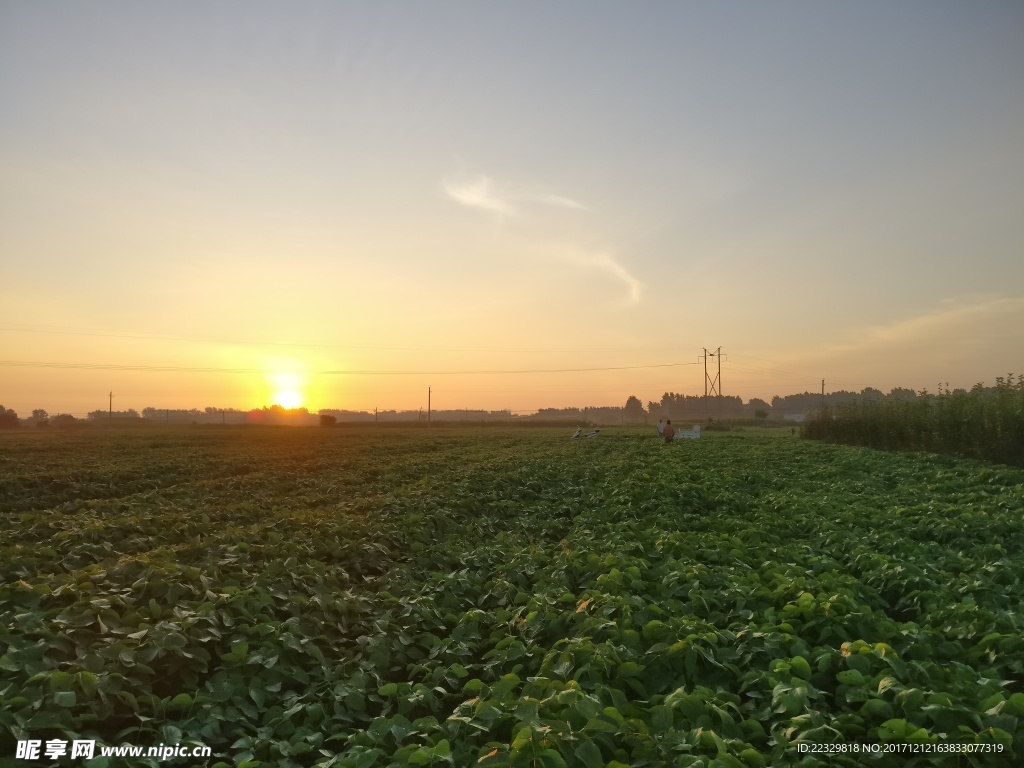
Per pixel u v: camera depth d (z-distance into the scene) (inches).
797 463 1343.5
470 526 671.8
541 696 270.4
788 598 385.4
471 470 1135.0
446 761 223.0
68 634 300.2
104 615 321.1
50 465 1413.6
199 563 447.5
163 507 836.6
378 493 957.2
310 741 258.4
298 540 531.5
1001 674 292.5
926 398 1733.5
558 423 6259.8
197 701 273.7
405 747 231.3
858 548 516.7
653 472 1105.4
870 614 346.0
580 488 952.3
